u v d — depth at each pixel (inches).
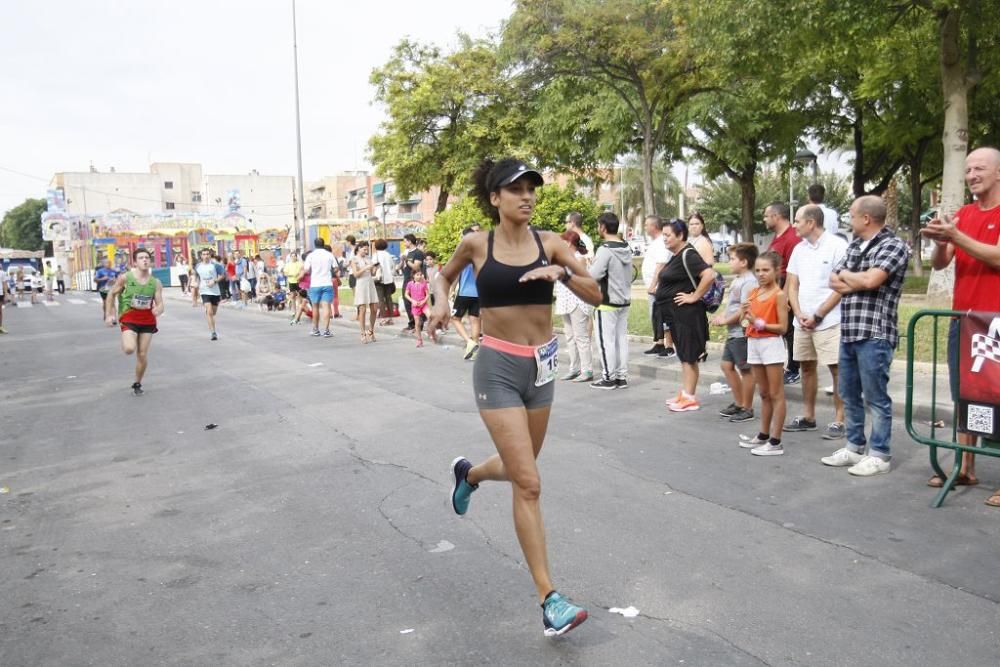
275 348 571.2
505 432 136.3
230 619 147.6
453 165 1222.9
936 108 856.3
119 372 476.4
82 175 3550.7
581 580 158.9
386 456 256.8
